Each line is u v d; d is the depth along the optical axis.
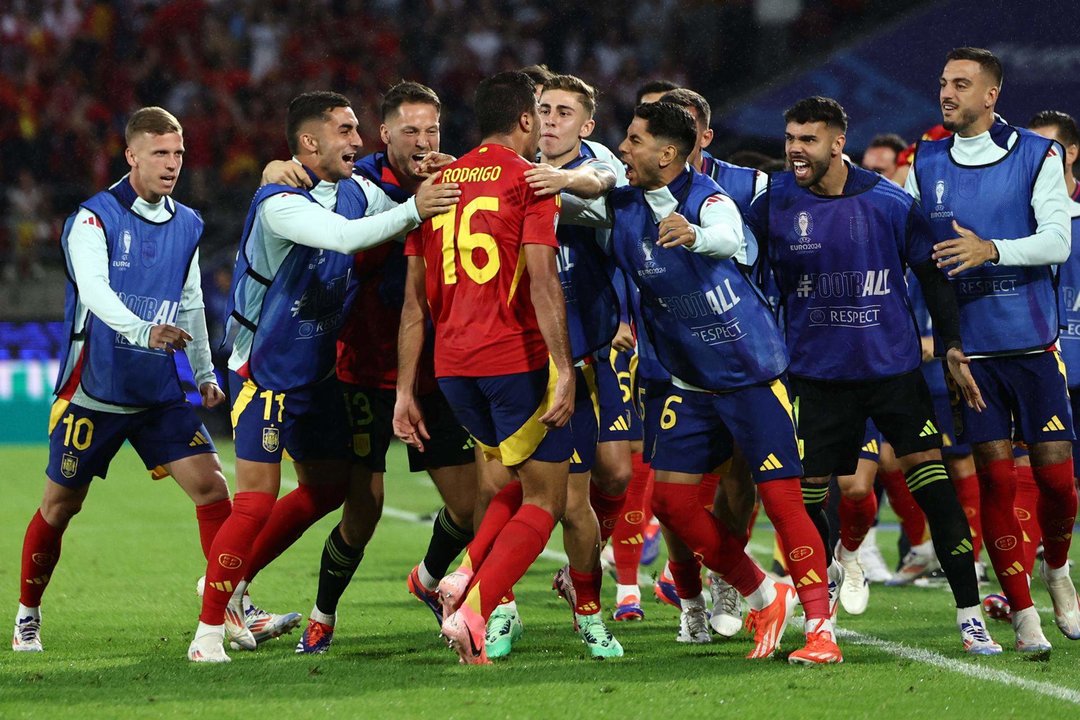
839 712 15.15
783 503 18.30
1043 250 18.95
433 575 20.88
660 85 23.42
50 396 64.44
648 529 29.86
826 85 57.56
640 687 16.50
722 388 18.22
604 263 19.31
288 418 18.77
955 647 19.77
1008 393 20.11
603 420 21.69
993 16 54.66
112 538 34.38
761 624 18.92
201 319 20.69
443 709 15.27
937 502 19.05
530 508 17.53
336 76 78.88
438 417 20.00
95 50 77.25
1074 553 31.98
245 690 16.38
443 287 17.38
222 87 77.56
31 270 69.81
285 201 17.55
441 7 80.12
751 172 20.64
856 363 18.83
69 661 18.61
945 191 20.08
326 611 19.44
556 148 19.73
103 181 75.19
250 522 18.23
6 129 74.69
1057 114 23.59
